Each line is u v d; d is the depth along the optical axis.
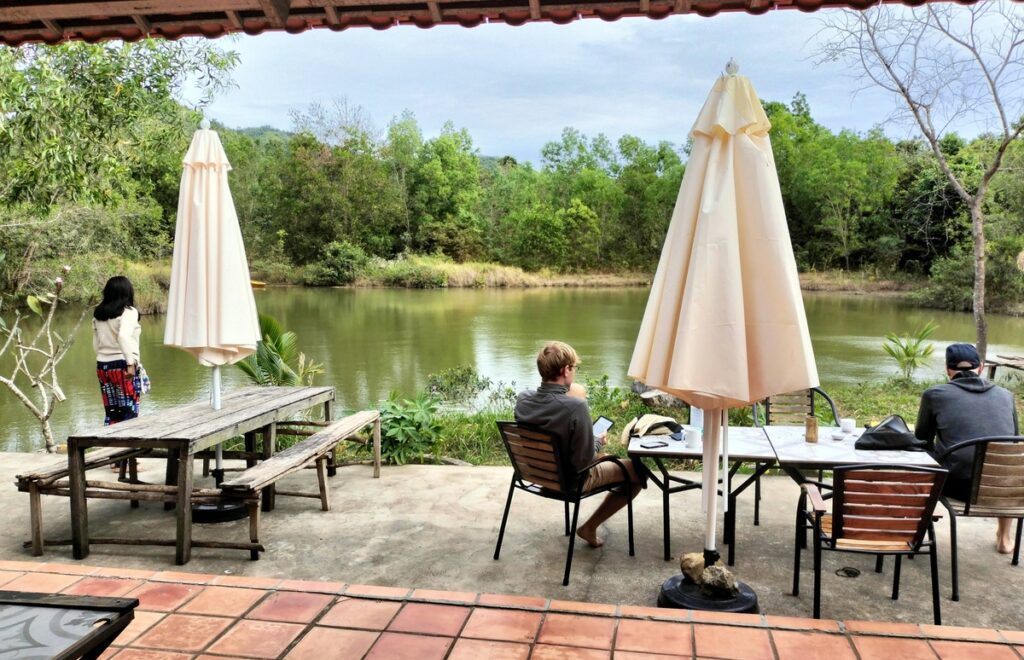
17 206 8.32
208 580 3.21
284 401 4.82
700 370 2.62
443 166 54.66
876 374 12.40
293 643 2.65
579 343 16.67
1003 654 2.53
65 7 3.32
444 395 10.20
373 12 3.43
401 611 2.90
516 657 2.54
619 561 3.75
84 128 8.01
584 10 3.39
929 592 3.38
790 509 4.60
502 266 48.00
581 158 61.19
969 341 17.06
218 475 4.58
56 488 3.88
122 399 5.27
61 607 1.69
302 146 47.53
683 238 2.78
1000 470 3.36
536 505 4.67
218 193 4.29
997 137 13.64
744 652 2.55
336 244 42.94
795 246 45.53
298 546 3.96
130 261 21.20
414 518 4.42
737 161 2.72
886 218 40.00
